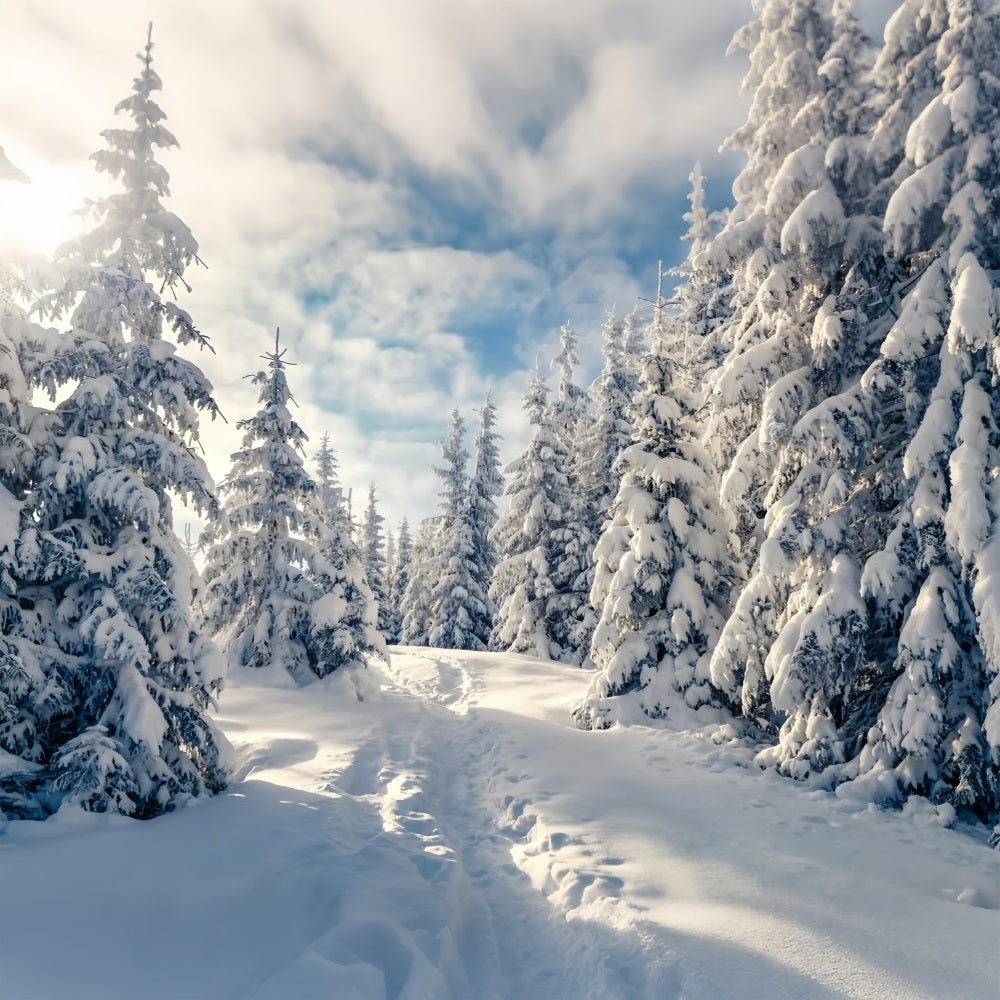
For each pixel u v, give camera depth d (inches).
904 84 434.9
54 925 205.2
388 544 2443.4
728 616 591.8
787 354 493.0
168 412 395.9
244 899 231.0
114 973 185.0
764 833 319.9
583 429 1275.8
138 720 319.9
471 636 1400.1
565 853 296.5
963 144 374.3
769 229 486.0
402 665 989.8
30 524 318.7
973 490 336.2
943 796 346.0
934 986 181.9
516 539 1191.6
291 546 765.9
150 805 327.9
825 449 417.7
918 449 365.1
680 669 565.0
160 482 387.2
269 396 789.9
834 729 419.5
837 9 485.1
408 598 1695.4
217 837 281.0
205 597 755.4
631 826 329.4
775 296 481.4
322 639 731.4
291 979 181.6
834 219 441.7
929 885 259.4
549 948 229.9
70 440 340.5
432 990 181.9
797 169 457.1
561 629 1128.8
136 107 444.1
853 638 399.5
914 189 373.4
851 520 432.5
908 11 430.3
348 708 629.6
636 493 621.6
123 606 348.8
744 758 454.6
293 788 362.6
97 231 434.6
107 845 264.8
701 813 350.0
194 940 205.3
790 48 521.0
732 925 219.3
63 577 342.6
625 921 225.1
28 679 307.3
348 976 182.7
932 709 348.2
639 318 1218.0
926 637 350.6
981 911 228.4
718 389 486.9
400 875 252.4
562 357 1333.7
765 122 519.8
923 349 383.2
